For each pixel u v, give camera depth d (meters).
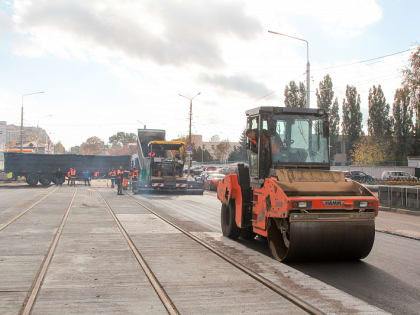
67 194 28.53
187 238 11.28
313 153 10.16
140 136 35.09
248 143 10.31
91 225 13.43
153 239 11.01
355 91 66.94
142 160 33.38
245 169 11.05
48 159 41.78
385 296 6.50
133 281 6.99
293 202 8.24
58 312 5.47
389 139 61.44
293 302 6.01
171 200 25.08
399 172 46.56
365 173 49.34
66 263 8.21
